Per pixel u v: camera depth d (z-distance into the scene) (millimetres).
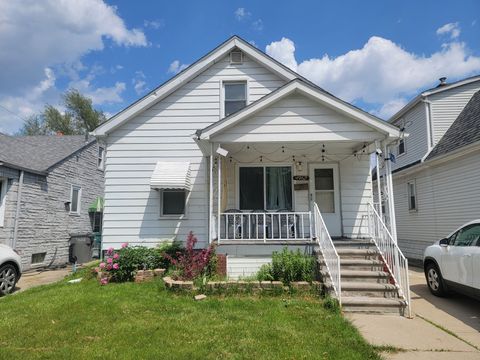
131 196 10234
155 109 10586
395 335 4852
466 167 11367
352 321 5418
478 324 5426
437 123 14562
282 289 6707
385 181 9031
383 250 7535
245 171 10492
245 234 9594
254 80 10773
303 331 4789
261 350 4102
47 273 12312
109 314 5465
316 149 9930
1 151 13664
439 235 12914
